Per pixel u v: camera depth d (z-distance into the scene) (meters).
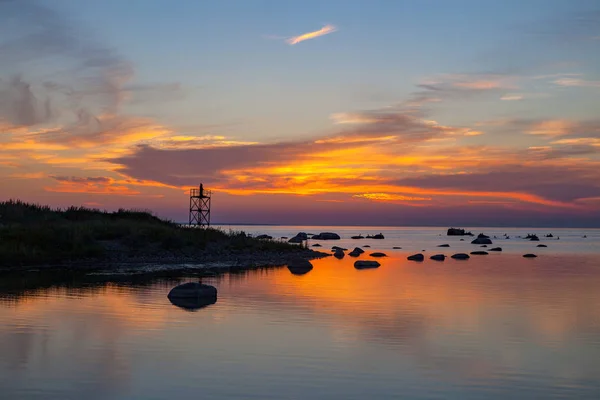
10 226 46.84
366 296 27.14
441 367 14.66
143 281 31.86
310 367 14.44
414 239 139.00
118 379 13.21
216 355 15.38
